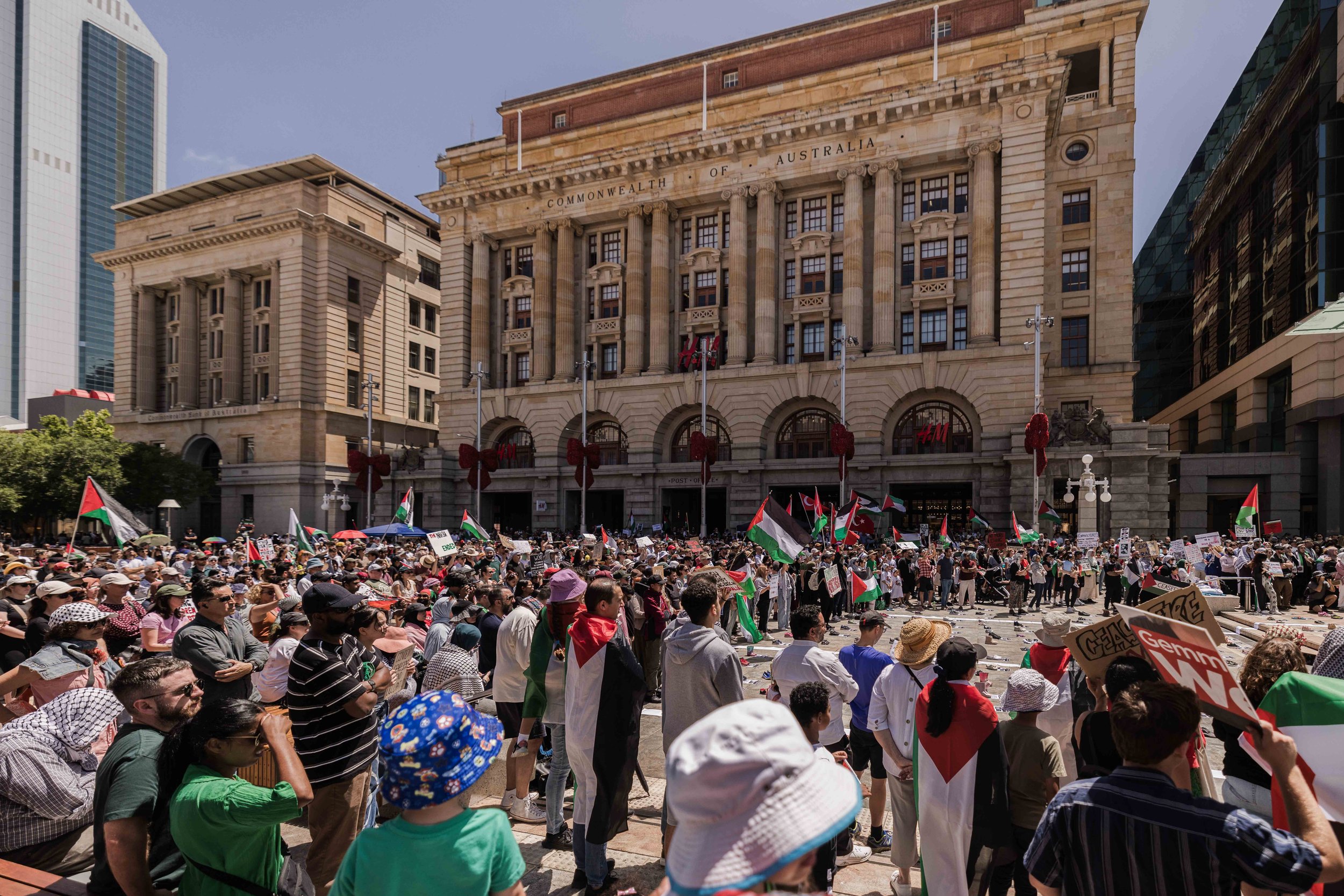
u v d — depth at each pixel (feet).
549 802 22.15
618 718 18.93
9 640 28.09
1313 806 9.56
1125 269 154.40
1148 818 9.39
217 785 12.09
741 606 55.47
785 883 6.28
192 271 218.79
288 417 201.36
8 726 17.30
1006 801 15.25
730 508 165.78
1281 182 172.45
